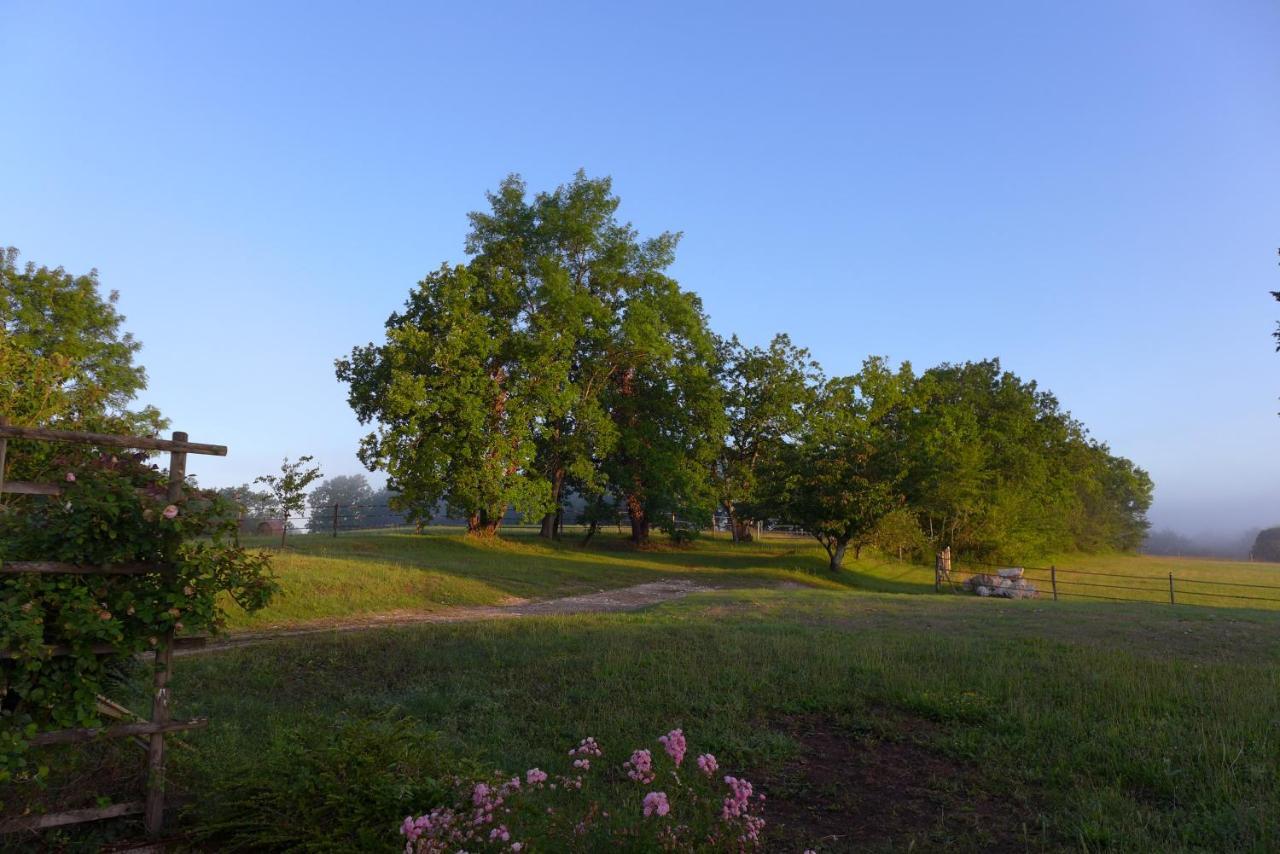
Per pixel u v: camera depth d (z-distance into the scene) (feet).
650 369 139.13
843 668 33.65
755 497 137.69
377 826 16.02
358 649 37.42
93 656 16.16
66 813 16.28
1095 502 245.65
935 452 141.69
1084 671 32.89
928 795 21.06
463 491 104.63
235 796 17.52
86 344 94.89
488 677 32.63
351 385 109.81
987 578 116.57
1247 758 22.22
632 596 82.48
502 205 127.85
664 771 20.51
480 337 105.91
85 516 16.03
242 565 18.24
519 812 16.43
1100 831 17.75
